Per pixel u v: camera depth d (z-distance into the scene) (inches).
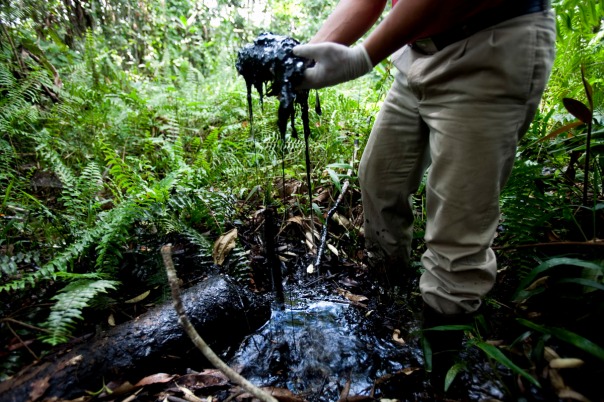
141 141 118.6
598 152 73.4
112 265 68.4
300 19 301.0
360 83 207.5
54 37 153.9
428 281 62.5
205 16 272.7
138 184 83.0
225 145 110.0
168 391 51.9
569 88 108.5
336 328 69.5
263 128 121.6
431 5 44.3
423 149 67.8
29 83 107.7
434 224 57.7
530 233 73.6
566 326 63.5
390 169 69.6
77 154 109.6
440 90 52.1
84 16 201.8
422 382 58.1
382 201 73.4
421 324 70.9
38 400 45.7
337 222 98.3
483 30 46.4
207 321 59.6
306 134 62.6
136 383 51.6
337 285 82.4
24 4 149.4
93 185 80.0
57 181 96.9
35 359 52.0
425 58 55.4
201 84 189.8
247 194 103.7
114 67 168.4
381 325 71.0
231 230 82.6
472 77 48.4
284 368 60.0
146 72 208.4
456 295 58.1
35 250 68.6
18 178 89.4
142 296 68.3
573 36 104.9
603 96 86.0
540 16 46.2
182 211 85.0
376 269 83.4
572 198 84.7
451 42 49.6
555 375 55.9
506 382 57.4
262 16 299.3
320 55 49.3
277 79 51.6
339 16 63.2
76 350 51.8
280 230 94.7
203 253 75.9
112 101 137.8
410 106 63.9
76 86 132.3
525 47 45.5
